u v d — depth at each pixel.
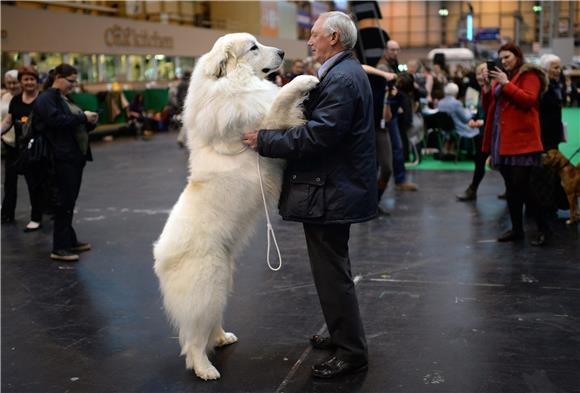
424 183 8.88
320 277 3.13
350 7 7.81
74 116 5.31
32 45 15.91
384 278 4.77
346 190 3.01
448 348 3.46
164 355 3.55
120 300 4.52
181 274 3.10
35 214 6.79
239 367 3.35
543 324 3.75
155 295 4.60
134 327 4.00
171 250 3.12
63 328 4.02
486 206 7.23
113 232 6.56
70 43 17.53
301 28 34.97
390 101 7.27
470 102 12.48
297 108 3.12
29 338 3.86
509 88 5.07
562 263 4.95
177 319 3.17
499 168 5.53
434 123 11.11
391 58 8.20
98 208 7.77
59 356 3.59
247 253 5.61
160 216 7.24
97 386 3.20
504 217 6.64
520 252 5.30
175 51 23.53
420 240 5.85
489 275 4.73
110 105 17.53
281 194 3.23
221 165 3.13
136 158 12.65
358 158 3.02
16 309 4.39
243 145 3.13
